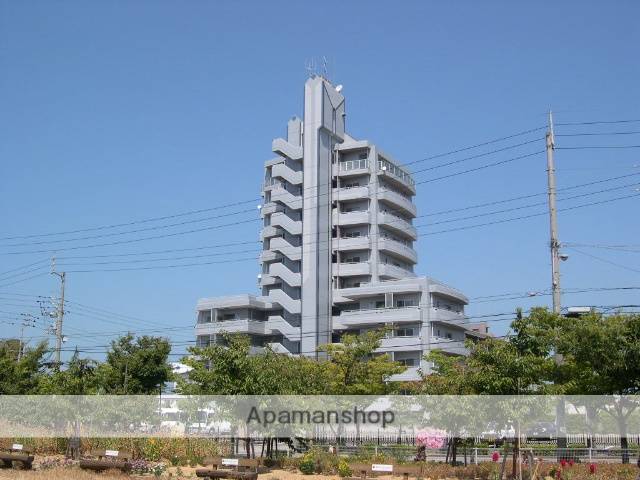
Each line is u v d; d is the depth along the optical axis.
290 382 29.66
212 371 28.89
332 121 76.31
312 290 71.31
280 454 30.19
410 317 65.31
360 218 73.06
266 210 78.19
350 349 38.03
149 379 36.72
